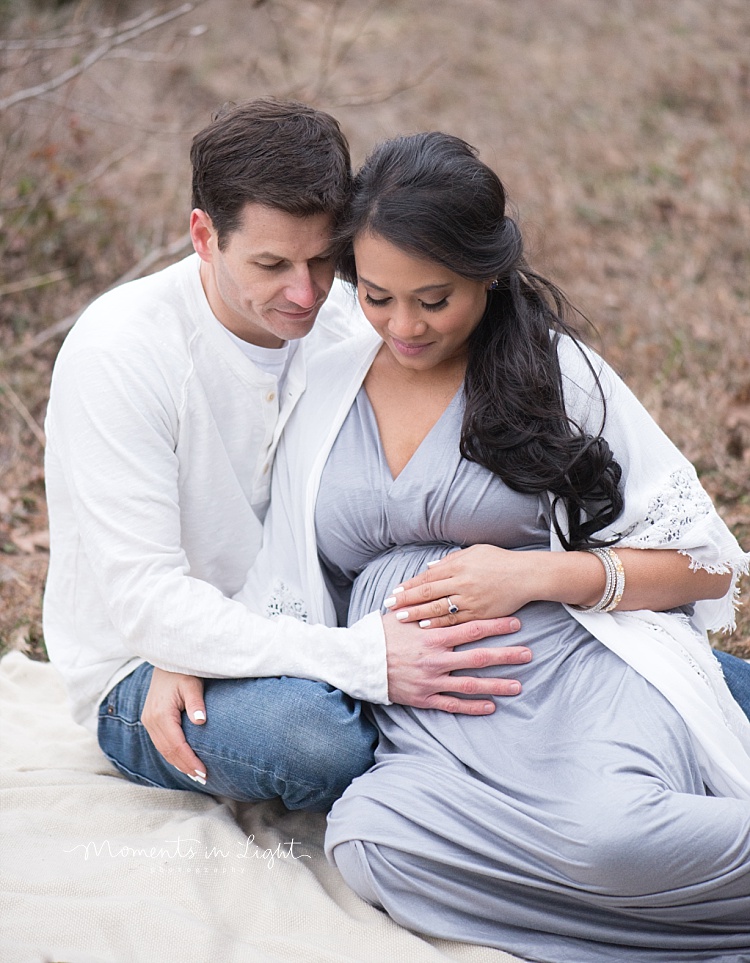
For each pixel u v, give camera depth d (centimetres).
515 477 285
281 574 316
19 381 557
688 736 275
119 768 329
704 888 251
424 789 271
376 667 285
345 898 280
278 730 287
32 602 429
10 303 603
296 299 285
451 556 289
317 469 304
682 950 261
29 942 259
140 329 298
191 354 303
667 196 738
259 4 568
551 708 279
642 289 639
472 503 290
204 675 293
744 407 527
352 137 795
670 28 998
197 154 283
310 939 264
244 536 322
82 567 320
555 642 289
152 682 303
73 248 636
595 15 1026
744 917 258
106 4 857
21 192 622
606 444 289
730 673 329
